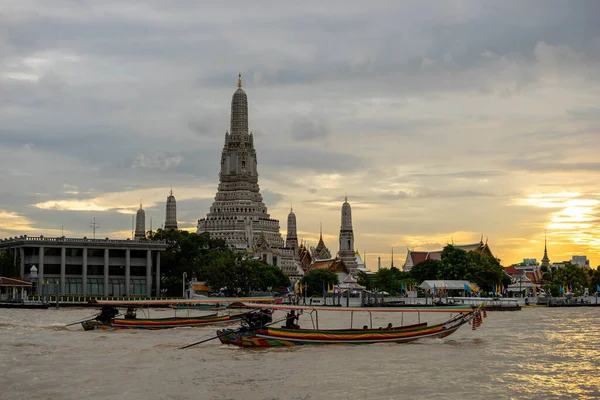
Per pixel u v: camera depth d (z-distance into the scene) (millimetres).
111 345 86875
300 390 60062
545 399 57344
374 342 86062
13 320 127750
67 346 85688
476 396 58125
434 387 61250
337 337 85062
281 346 83938
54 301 197875
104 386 61625
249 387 61125
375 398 57344
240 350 81438
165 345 86938
